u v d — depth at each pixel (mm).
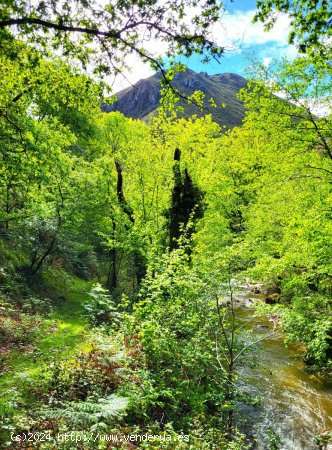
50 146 12188
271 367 12695
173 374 8492
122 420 6840
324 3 5676
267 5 5918
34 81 8523
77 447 5523
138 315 9109
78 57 7043
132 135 31906
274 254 16078
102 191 19109
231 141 30562
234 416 9117
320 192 13062
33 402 6875
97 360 8516
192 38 5852
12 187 13742
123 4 5691
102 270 24734
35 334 11188
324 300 12992
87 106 9203
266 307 10875
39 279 17812
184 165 18234
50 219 17641
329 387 11469
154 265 11320
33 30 6133
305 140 13500
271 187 15977
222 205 28375
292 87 12922
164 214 17812
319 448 8422
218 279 9375
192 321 9195
